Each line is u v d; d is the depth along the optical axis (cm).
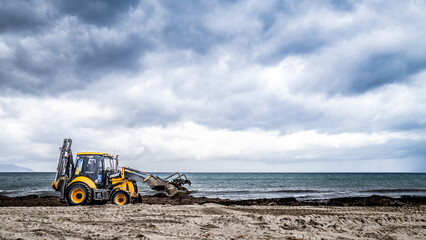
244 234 613
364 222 803
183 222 768
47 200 1580
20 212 953
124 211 992
